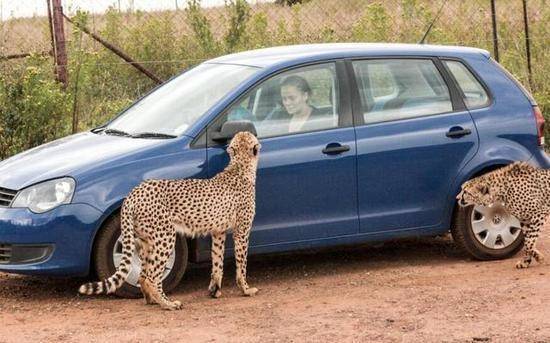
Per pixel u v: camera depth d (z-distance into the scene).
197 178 7.60
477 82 8.62
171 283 7.63
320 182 7.94
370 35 15.02
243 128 7.57
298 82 8.02
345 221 8.06
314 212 7.98
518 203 8.15
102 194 7.36
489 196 8.17
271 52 8.54
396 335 6.36
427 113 8.36
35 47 14.05
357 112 8.14
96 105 13.29
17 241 7.29
